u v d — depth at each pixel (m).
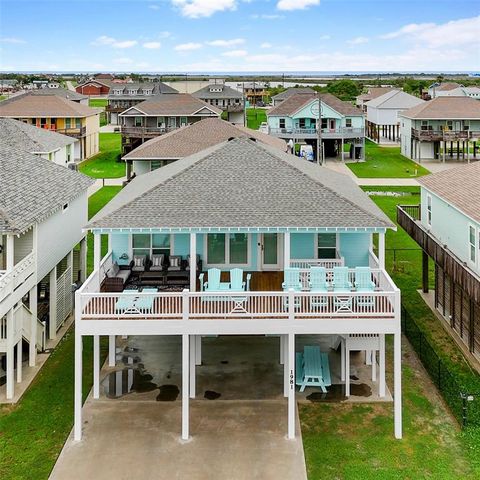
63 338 23.09
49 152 47.81
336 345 21.69
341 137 72.62
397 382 16.03
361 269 17.19
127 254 21.03
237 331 16.05
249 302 16.92
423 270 28.09
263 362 20.83
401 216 30.53
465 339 22.33
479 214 19.92
